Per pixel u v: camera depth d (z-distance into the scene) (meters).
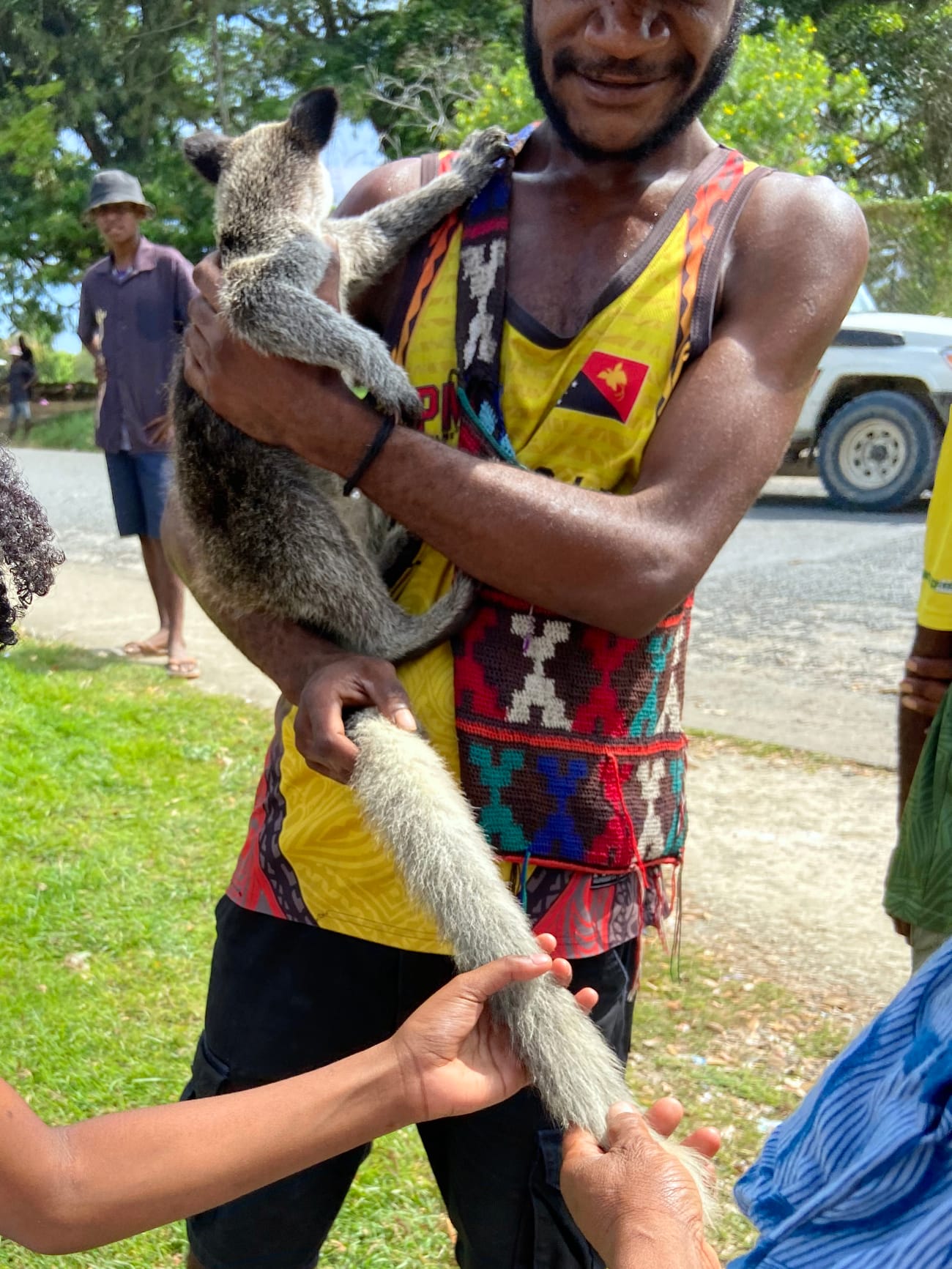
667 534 1.91
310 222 3.15
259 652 2.34
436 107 19.70
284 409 2.05
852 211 2.08
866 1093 1.41
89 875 4.76
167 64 26.03
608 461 2.00
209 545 2.60
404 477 1.96
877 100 23.14
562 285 2.06
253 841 2.21
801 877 4.95
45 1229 1.51
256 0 25.78
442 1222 3.12
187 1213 1.56
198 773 5.81
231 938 2.21
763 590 9.58
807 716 6.83
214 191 3.43
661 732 2.11
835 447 12.35
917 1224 1.24
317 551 2.48
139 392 7.04
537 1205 2.03
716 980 4.21
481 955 1.83
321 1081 1.60
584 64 1.99
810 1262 1.33
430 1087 1.62
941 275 17.30
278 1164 1.58
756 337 2.00
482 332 2.05
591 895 2.04
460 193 2.23
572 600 1.91
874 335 12.09
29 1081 3.56
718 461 1.94
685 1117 3.47
